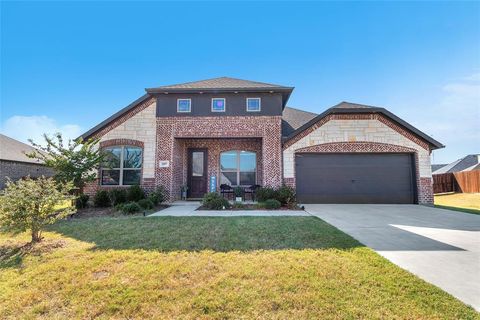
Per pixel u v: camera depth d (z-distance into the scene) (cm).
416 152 1246
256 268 385
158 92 1248
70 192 1048
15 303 302
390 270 377
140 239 549
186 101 1266
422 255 452
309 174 1254
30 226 538
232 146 1430
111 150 1273
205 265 400
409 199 1238
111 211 968
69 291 326
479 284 338
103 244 519
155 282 344
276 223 698
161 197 1159
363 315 266
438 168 3841
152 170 1237
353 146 1250
